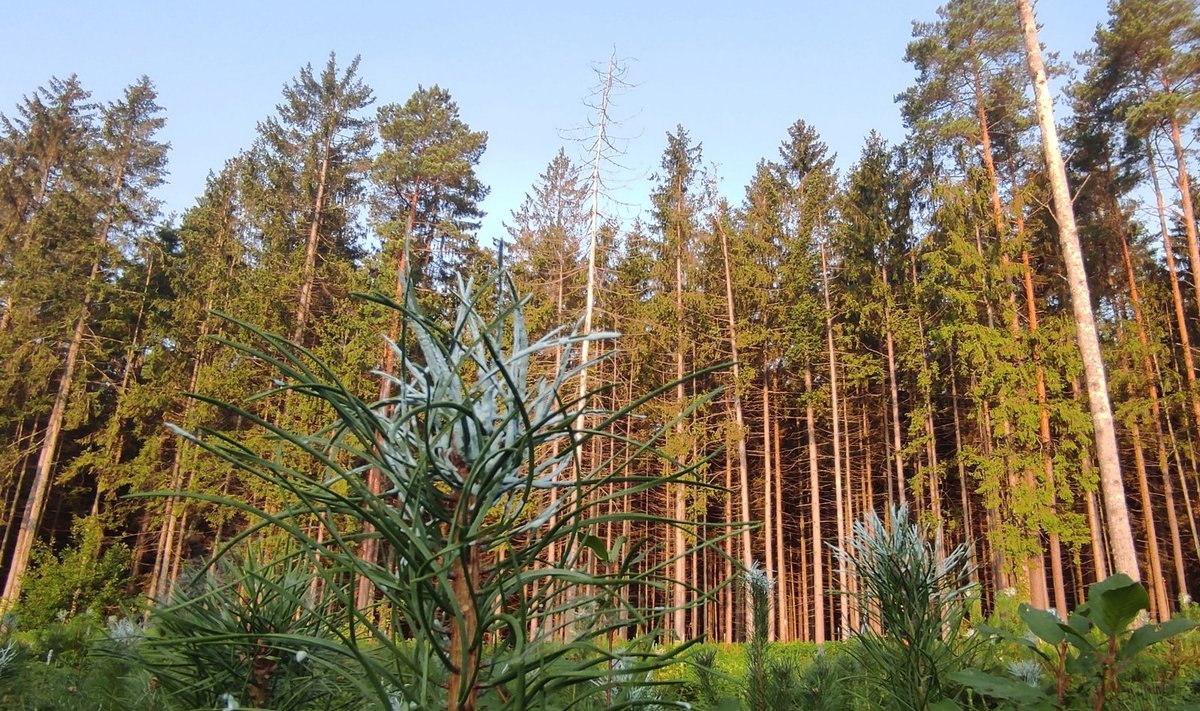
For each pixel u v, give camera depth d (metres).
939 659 2.11
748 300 24.53
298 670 1.51
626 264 24.80
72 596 16.78
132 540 25.77
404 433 1.21
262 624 1.55
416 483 1.08
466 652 1.05
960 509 24.14
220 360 21.81
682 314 23.28
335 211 26.41
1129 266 24.42
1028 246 19.95
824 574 27.86
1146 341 23.44
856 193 27.08
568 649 1.09
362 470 1.21
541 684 1.07
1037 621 2.12
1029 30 12.66
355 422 1.16
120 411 23.83
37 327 25.12
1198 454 22.53
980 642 2.33
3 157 30.00
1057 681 2.19
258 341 22.14
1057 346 18.67
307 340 23.72
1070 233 11.73
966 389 25.05
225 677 1.49
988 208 20.39
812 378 26.88
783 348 24.73
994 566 18.16
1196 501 27.31
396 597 1.11
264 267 24.83
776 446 27.36
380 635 1.04
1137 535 27.50
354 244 27.98
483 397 1.26
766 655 2.59
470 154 24.02
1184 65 19.42
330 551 1.06
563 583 1.24
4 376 24.77
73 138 30.12
